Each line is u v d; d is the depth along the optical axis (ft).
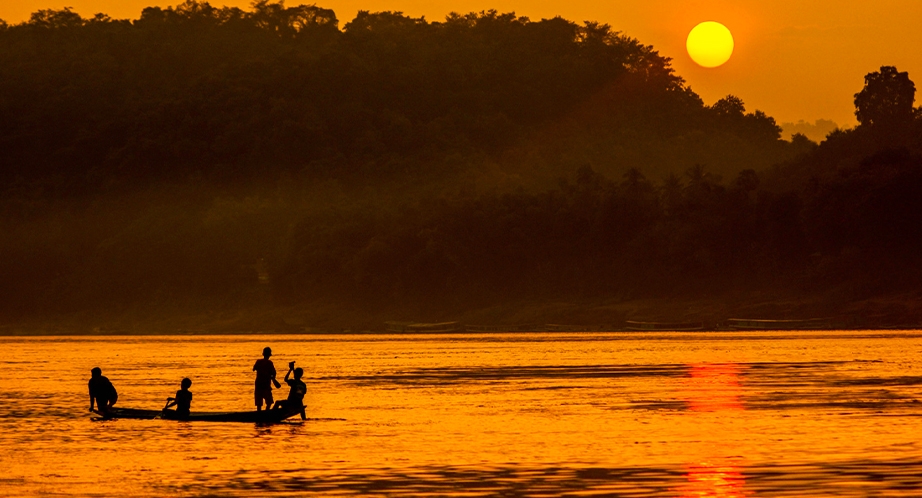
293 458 418.92
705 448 427.74
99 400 569.64
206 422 540.11
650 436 465.47
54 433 501.97
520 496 340.80
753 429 481.87
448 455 420.77
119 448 451.12
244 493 350.43
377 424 525.75
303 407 544.21
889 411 545.44
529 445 444.14
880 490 341.62
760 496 335.67
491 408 595.06
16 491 356.79
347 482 366.63
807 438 449.89
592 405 602.44
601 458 407.64
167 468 398.21
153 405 645.10
